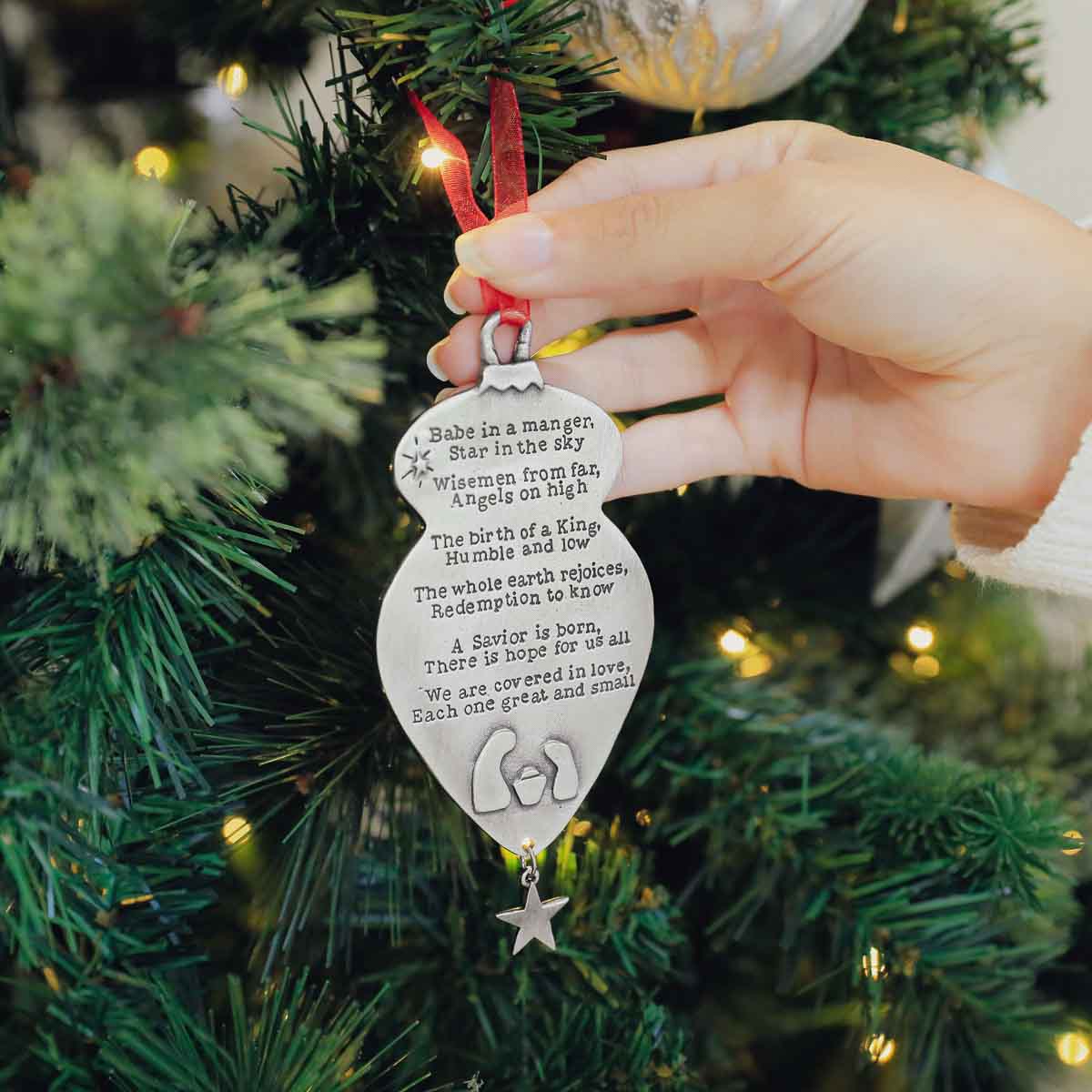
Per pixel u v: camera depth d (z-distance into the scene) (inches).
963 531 14.3
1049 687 16.9
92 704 10.3
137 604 10.6
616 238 11.1
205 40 13.7
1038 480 13.2
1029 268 11.9
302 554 13.5
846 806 14.4
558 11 11.1
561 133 11.0
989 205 12.0
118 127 14.6
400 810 12.9
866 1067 14.8
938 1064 14.1
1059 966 15.1
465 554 11.6
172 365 9.0
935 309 12.1
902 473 13.7
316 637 12.6
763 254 11.6
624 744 14.6
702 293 13.7
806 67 12.1
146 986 11.2
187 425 9.0
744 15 11.2
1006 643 17.5
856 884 13.8
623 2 11.3
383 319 12.7
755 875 14.2
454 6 10.6
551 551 11.7
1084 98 23.1
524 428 11.6
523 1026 12.9
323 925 13.3
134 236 9.0
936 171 12.2
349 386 9.6
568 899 12.4
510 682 11.8
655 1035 13.1
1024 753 15.8
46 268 8.8
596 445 11.7
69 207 9.1
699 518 16.5
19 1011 11.1
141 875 11.4
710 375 13.9
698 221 11.3
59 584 10.7
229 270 9.5
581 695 12.0
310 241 11.9
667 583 16.0
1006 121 16.9
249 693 12.3
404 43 11.0
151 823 11.4
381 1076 11.9
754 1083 14.9
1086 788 15.8
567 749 12.0
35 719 10.3
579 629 11.9
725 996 15.1
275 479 9.6
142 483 9.1
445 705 11.7
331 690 12.4
